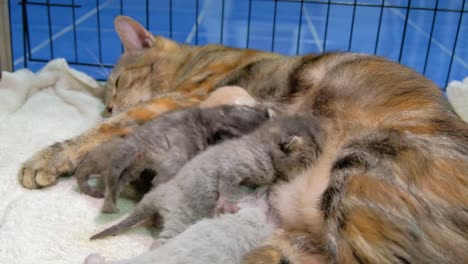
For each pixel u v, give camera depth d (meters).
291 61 0.69
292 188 0.60
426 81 0.62
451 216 0.52
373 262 0.52
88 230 0.59
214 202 0.59
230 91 0.68
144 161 0.62
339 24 1.40
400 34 1.33
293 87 0.67
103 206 0.61
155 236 0.59
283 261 0.56
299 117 0.64
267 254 0.55
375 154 0.55
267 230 0.57
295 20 1.43
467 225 0.52
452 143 0.55
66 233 0.58
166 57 0.82
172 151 0.63
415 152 0.55
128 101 0.81
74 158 0.66
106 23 1.31
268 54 0.75
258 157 0.61
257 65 0.72
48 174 0.64
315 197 0.58
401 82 0.61
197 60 0.79
